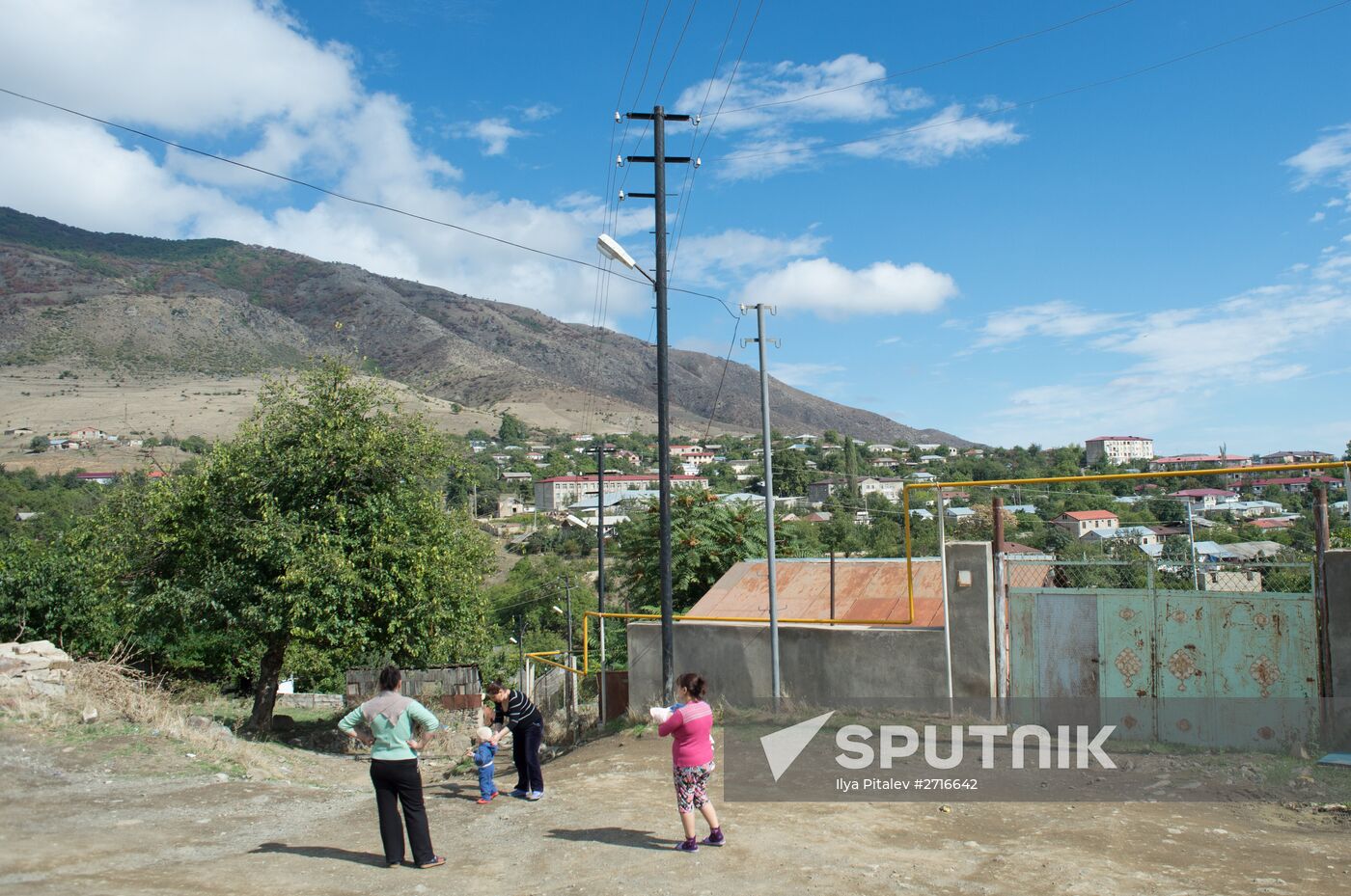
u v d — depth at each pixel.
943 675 11.34
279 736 19.64
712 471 131.75
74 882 6.47
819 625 12.67
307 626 18.14
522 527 101.44
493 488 137.00
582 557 72.50
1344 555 9.02
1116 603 10.45
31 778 9.91
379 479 19.39
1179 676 9.99
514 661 36.66
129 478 20.23
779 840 7.35
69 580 26.86
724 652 13.51
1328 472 10.65
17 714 12.43
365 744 7.36
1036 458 137.38
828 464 156.50
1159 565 10.39
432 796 10.27
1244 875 6.27
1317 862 6.52
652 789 9.57
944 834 7.49
